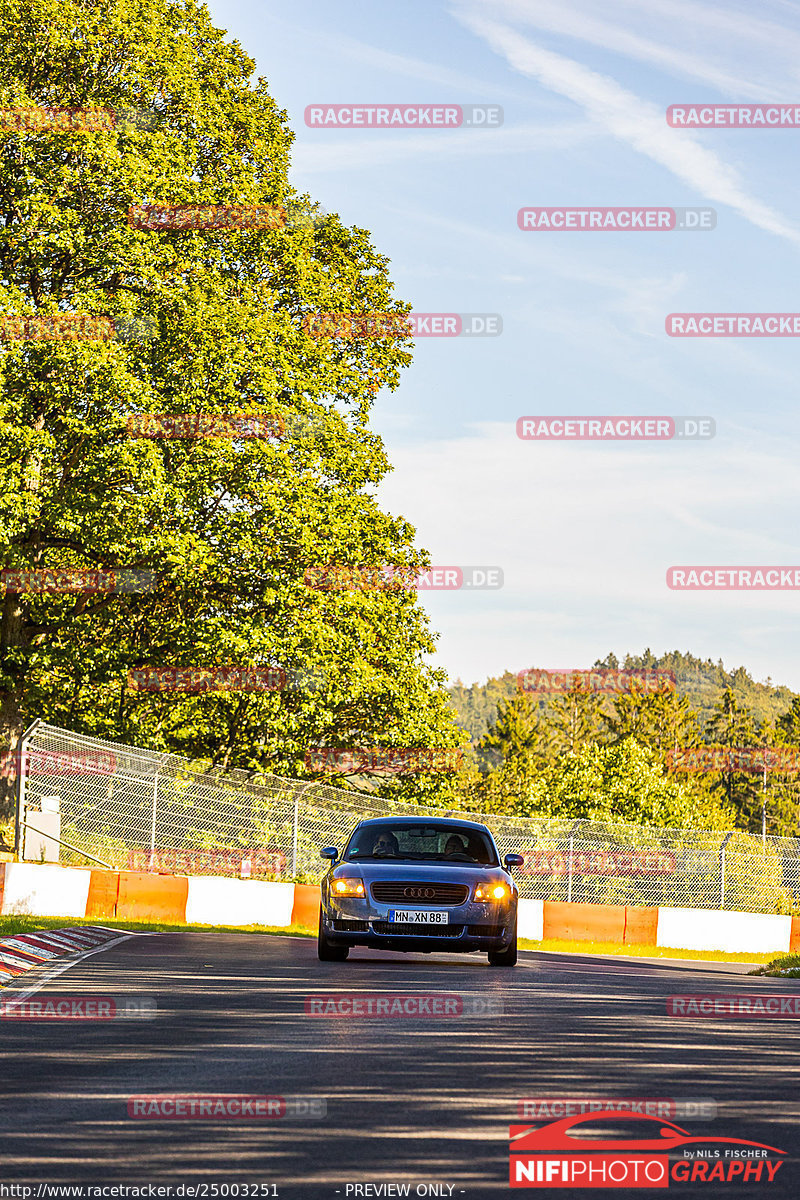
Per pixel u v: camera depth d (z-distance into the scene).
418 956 23.98
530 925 38.88
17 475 39.88
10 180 41.84
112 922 28.92
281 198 49.16
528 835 43.59
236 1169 7.22
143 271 42.28
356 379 50.50
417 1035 12.09
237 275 47.19
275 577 42.78
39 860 37.22
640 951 36.75
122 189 42.22
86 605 44.34
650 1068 10.54
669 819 89.69
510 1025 12.98
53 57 43.88
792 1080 10.19
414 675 50.59
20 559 41.16
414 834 22.22
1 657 43.78
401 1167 7.33
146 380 42.22
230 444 42.53
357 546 47.03
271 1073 9.97
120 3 44.62
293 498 43.59
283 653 42.72
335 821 41.97
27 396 41.34
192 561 40.75
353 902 20.09
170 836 39.62
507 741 190.25
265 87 50.94
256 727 46.41
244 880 36.94
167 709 46.00
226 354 42.56
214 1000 14.55
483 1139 7.99
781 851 42.84
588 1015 14.08
